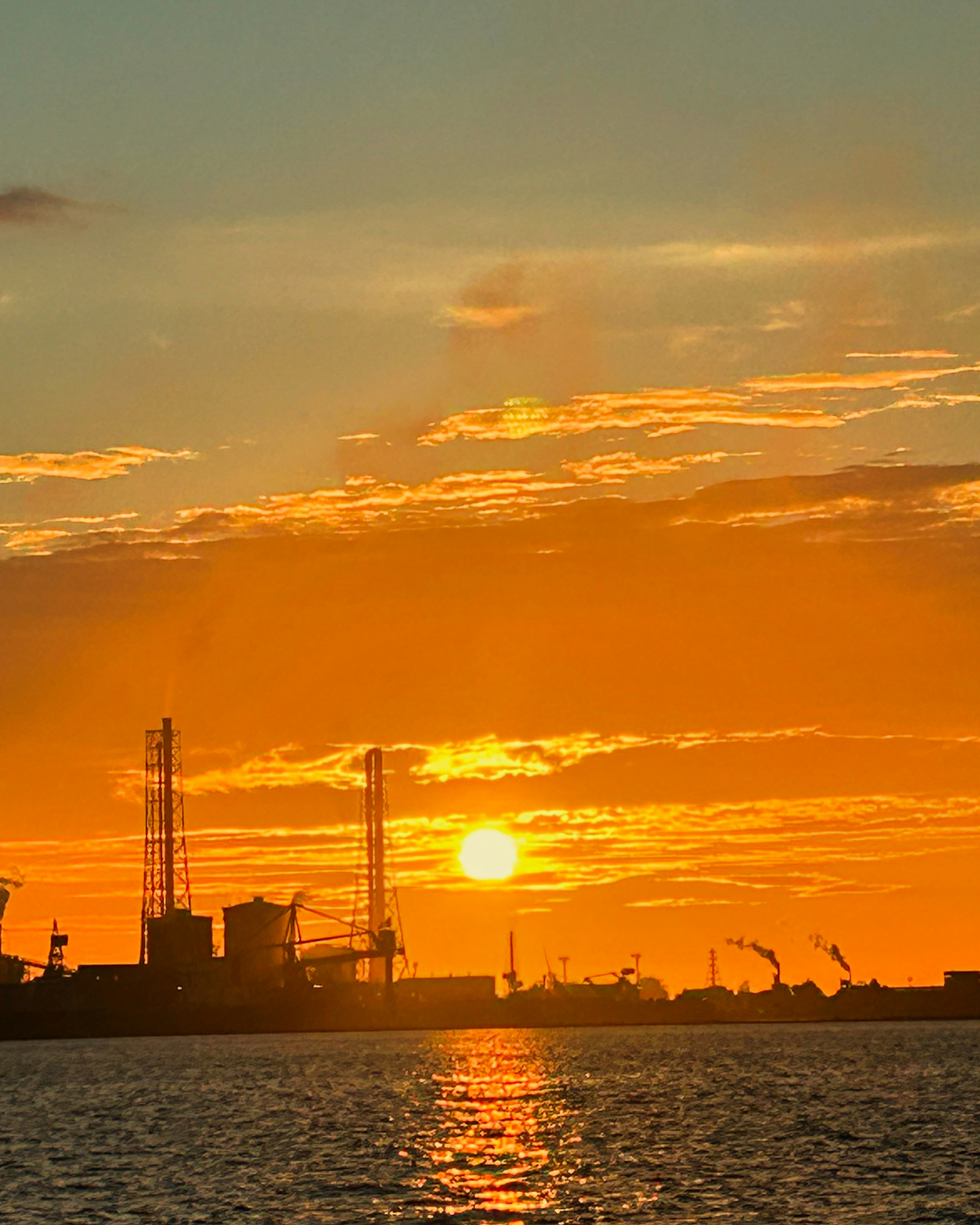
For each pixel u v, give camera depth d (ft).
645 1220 581.53
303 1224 581.53
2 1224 588.50
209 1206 620.49
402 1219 587.68
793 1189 644.69
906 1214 586.04
